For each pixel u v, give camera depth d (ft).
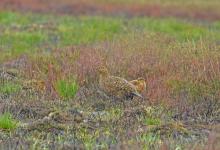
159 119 167.02
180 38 279.90
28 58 241.76
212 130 154.71
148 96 186.09
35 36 312.50
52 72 206.49
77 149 140.26
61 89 189.98
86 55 223.30
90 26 360.07
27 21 382.83
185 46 220.02
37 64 224.53
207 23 408.46
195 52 211.82
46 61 226.79
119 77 192.75
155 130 157.17
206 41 237.86
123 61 210.18
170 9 465.47
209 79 192.75
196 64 200.54
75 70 207.10
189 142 146.61
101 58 212.64
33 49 275.59
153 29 347.36
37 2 474.90
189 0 522.47
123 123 163.53
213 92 187.83
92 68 204.44
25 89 198.08
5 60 245.86
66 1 483.10
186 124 165.78
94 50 231.30
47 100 186.29
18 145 143.02
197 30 339.77
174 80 193.47
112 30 347.56
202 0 525.75
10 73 218.18
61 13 435.53
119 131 155.84
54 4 470.39
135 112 172.96
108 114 172.55
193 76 193.98
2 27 353.92
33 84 199.93
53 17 411.54
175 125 159.22
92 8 463.01
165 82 193.47
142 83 190.70
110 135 152.15
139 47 223.30
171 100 182.50
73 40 305.12
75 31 340.80
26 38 309.01
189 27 367.45
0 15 394.32
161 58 212.02
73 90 189.78
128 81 192.75
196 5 493.77
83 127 159.84
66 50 244.42
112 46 235.61
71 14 433.07
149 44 228.63
